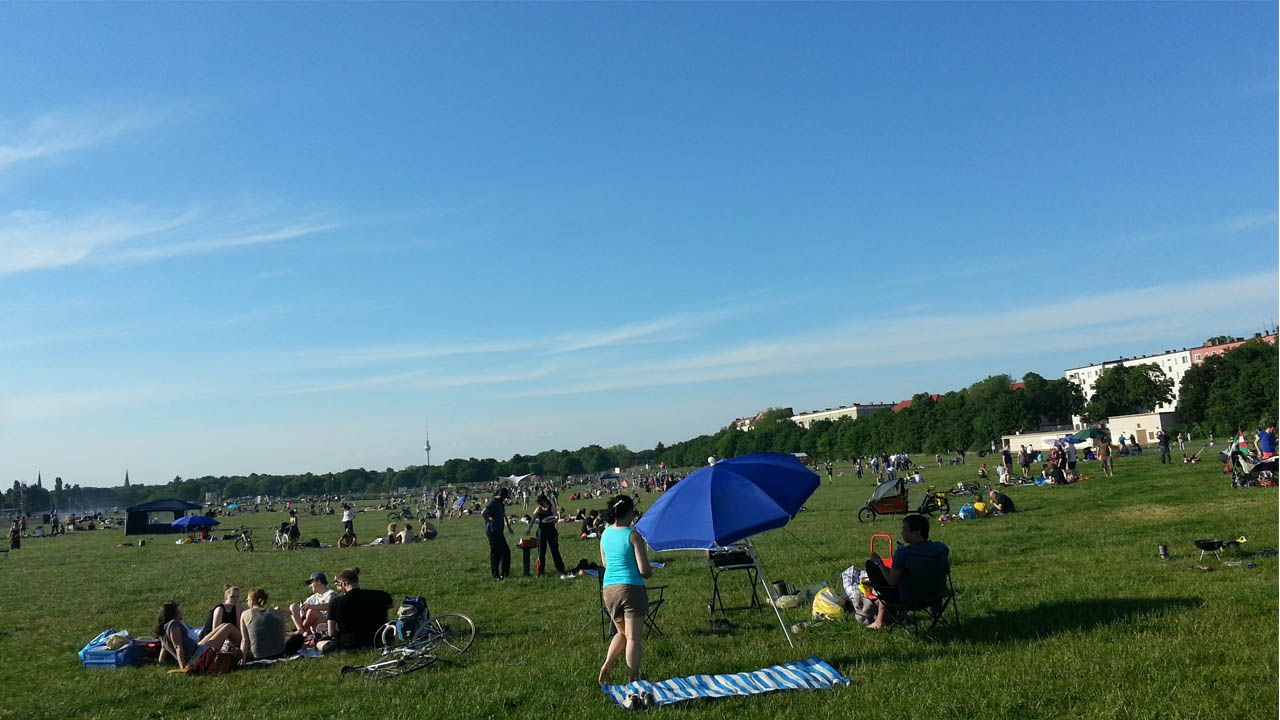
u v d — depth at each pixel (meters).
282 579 23.78
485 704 8.67
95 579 26.72
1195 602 10.95
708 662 9.97
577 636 12.34
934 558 10.37
